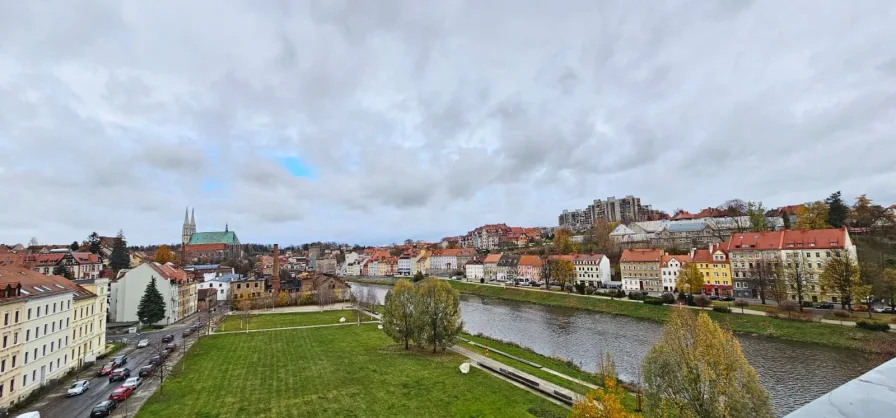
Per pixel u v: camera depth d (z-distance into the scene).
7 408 42.28
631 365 59.97
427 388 46.75
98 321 64.00
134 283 98.38
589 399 28.61
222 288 151.62
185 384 48.47
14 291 45.06
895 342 60.16
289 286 148.00
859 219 132.50
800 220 128.62
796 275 88.00
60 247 178.25
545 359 61.19
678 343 30.33
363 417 39.03
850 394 4.42
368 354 62.12
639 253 132.88
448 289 64.12
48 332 50.50
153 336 82.12
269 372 52.94
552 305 119.75
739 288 107.31
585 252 179.12
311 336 76.81
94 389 48.50
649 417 30.03
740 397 27.30
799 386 51.00
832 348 66.00
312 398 43.75
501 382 49.00
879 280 82.38
